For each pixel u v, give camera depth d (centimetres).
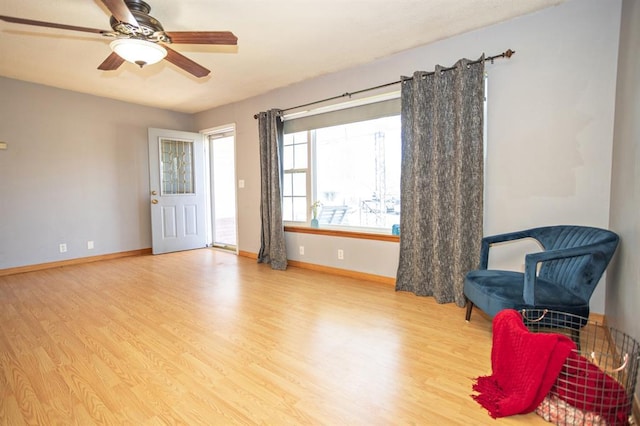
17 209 408
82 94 456
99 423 148
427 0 238
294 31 280
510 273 241
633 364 145
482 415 153
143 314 275
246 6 240
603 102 235
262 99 465
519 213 272
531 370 151
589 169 242
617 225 212
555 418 145
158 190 520
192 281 373
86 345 221
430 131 306
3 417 152
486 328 245
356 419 151
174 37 214
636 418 145
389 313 275
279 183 432
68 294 327
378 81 348
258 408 158
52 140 432
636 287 168
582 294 203
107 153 484
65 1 229
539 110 260
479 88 273
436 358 203
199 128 575
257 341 226
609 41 231
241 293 330
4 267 399
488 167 284
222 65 354
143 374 187
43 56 327
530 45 261
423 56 316
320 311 280
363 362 199
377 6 244
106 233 486
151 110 532
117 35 210
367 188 383
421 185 309
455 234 289
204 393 170
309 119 416
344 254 392
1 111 393
